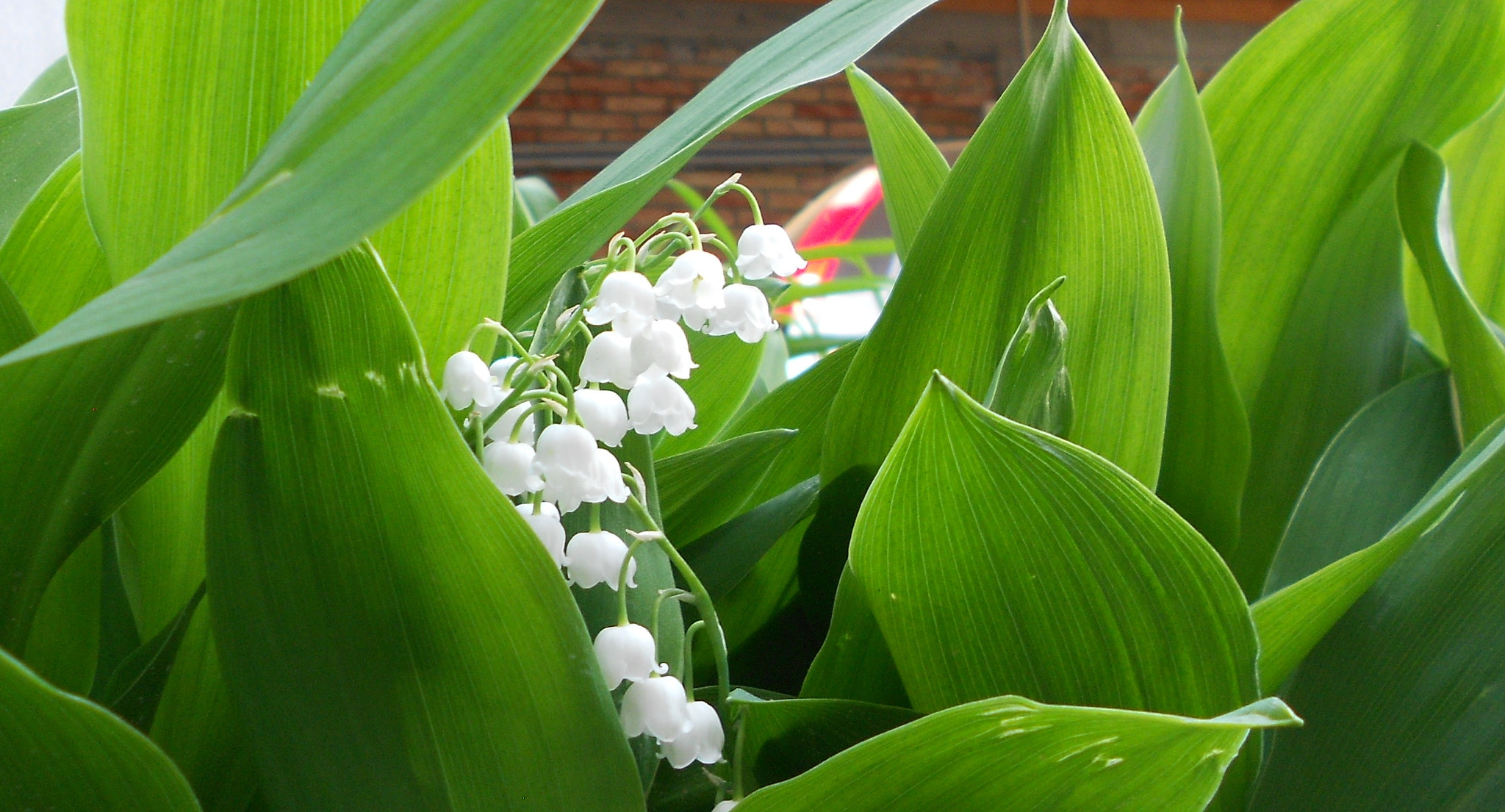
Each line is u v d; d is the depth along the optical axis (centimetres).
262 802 24
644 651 23
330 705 21
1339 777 25
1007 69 383
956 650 23
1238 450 30
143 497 26
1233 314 34
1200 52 382
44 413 22
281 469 21
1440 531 26
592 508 24
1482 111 32
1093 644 23
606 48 367
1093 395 26
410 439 21
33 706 19
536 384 24
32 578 23
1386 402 31
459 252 24
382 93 19
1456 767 24
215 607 21
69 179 25
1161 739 20
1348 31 32
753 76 26
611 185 27
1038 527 22
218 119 22
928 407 21
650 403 24
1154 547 22
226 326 22
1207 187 30
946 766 20
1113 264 26
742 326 26
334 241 18
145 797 20
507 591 21
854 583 25
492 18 19
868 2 25
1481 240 40
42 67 57
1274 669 25
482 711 21
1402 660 25
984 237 26
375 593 21
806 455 31
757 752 24
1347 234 33
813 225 96
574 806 21
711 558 27
